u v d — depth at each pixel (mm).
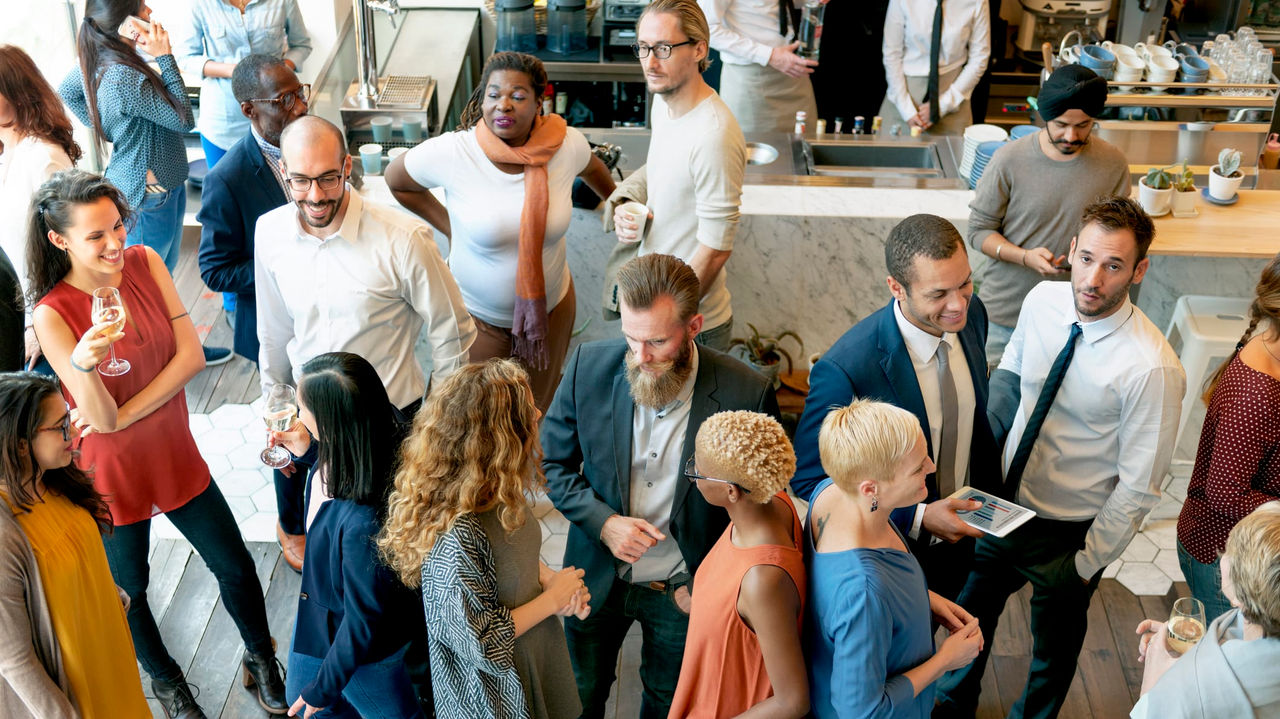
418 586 2260
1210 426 2621
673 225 3514
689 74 3277
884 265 4371
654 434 2543
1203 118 4551
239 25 4957
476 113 3459
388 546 2207
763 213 4273
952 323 2455
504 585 2227
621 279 2332
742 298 4512
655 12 3199
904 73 5656
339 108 5383
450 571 2119
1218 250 3715
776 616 2039
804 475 2648
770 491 2035
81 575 2387
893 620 2027
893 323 2557
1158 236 3799
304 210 2844
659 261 2332
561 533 3889
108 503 2791
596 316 4609
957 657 2203
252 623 3123
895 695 2064
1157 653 2391
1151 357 2551
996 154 3689
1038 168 3572
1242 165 4586
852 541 2049
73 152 3674
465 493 2119
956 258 2395
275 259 3016
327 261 2967
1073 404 2682
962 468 2742
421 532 2139
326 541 2324
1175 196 3922
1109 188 3553
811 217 4266
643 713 2926
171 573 3656
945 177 4703
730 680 2168
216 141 5145
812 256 4367
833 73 6719
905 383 2549
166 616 3500
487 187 3398
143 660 3035
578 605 2412
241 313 3627
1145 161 4664
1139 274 2574
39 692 2318
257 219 3324
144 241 4406
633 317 2312
